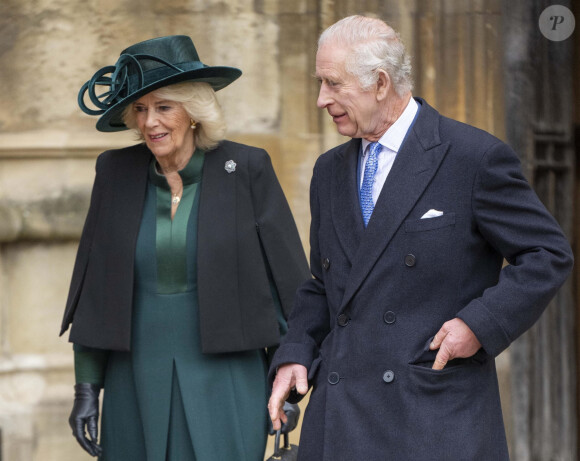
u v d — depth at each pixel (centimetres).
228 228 969
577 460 1655
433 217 752
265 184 999
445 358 731
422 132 777
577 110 1636
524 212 734
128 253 965
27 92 1400
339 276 800
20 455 1400
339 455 768
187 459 963
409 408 743
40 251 1422
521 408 1578
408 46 1466
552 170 1620
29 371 1412
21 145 1394
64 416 1416
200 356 963
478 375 759
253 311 971
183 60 972
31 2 1396
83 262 1004
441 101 1484
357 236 787
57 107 1410
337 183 823
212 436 956
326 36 775
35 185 1402
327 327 869
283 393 840
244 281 971
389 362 757
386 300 763
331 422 776
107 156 1015
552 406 1628
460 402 745
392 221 761
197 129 983
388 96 776
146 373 962
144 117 952
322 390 809
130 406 981
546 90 1588
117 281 965
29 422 1402
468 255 752
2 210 1384
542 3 1560
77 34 1412
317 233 860
